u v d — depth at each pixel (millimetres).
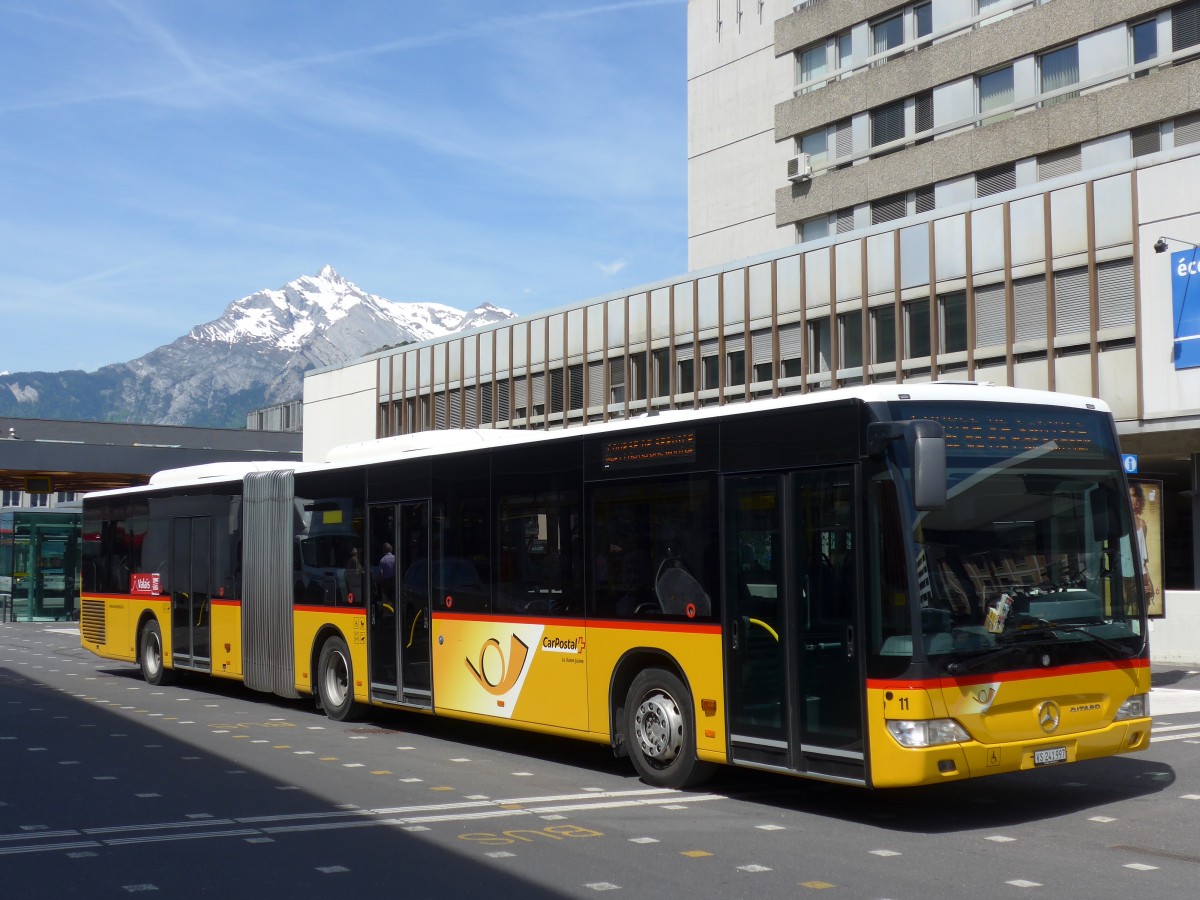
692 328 34594
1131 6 29578
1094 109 30422
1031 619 9148
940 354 27906
